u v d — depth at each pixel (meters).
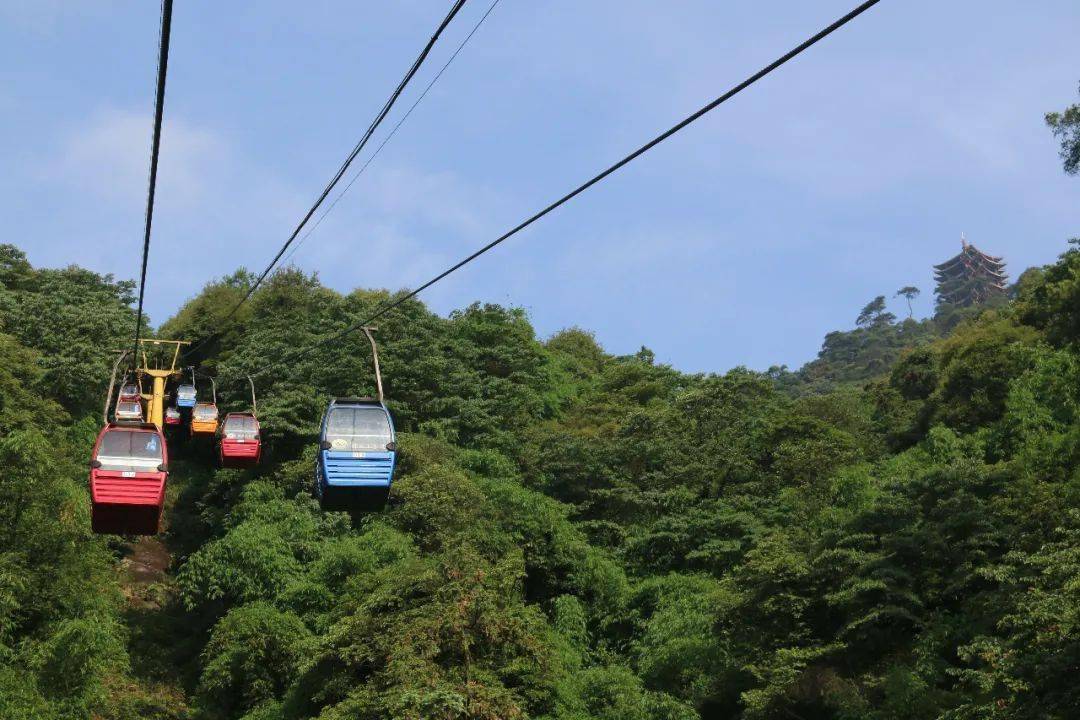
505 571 33.16
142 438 19.58
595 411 63.50
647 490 49.53
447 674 28.67
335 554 37.69
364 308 59.38
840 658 30.53
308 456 46.75
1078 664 19.83
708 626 35.25
